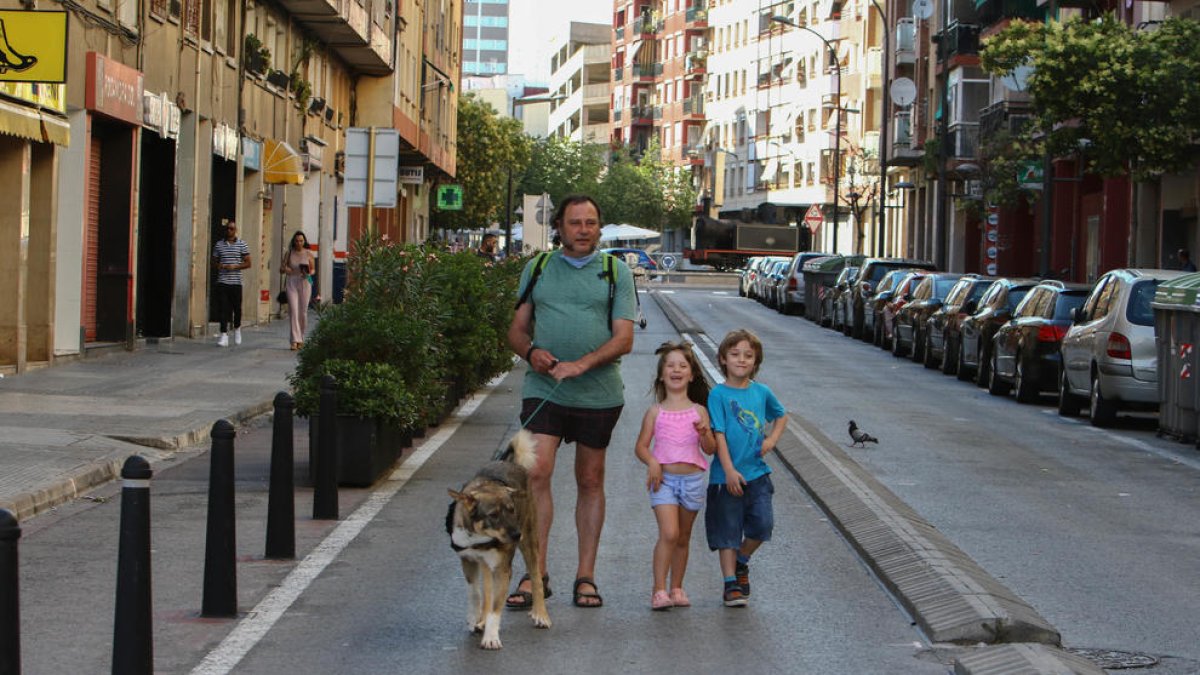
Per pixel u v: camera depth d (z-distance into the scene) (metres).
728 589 8.89
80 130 23.42
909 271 37.91
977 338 27.14
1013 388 25.12
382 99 51.69
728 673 7.46
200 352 26.52
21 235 21.45
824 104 100.44
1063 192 51.16
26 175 21.53
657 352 8.89
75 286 23.64
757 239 97.75
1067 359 21.70
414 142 56.75
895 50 73.31
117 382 20.47
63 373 21.52
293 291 27.69
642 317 40.97
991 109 52.66
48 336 22.62
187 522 11.37
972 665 7.49
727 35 123.00
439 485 13.50
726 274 88.38
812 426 17.97
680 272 90.50
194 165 29.81
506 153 89.06
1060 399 22.41
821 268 49.94
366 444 13.24
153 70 26.97
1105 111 32.28
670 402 8.84
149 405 17.77
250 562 9.98
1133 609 9.14
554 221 9.00
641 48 140.50
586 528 8.95
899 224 77.94
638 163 134.50
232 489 8.47
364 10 43.22
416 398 14.88
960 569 9.48
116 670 6.67
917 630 8.41
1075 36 32.88
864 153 77.31
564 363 8.66
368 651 7.77
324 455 11.66
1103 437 19.16
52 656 7.59
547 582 8.87
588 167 119.12
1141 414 22.70
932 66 65.88
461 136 87.62
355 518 11.71
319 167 44.06
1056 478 15.03
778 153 109.81
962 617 8.23
